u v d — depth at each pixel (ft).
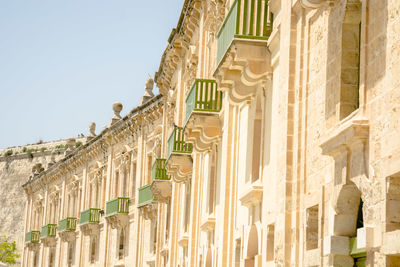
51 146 373.61
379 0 39.73
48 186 251.39
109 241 179.93
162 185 131.44
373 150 40.04
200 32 105.91
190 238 102.58
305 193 52.95
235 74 68.80
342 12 46.39
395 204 37.93
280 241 54.95
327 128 48.14
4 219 365.40
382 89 39.06
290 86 55.77
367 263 39.93
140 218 161.17
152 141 158.71
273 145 60.95
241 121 76.74
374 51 40.27
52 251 237.66
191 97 94.48
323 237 48.21
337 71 46.93
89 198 203.00
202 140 91.66
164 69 137.69
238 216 75.97
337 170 45.50
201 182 102.58
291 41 56.34
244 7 64.85
